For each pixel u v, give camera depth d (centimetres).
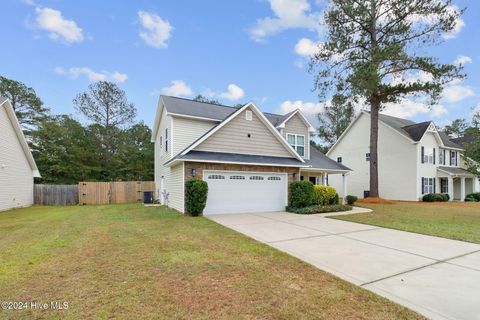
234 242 650
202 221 965
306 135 1903
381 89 1778
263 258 523
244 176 1264
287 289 380
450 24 1580
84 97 2966
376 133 1927
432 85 1645
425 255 559
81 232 762
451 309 327
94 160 2953
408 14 1630
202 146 1215
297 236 733
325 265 489
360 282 411
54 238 683
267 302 340
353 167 2712
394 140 2398
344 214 1220
